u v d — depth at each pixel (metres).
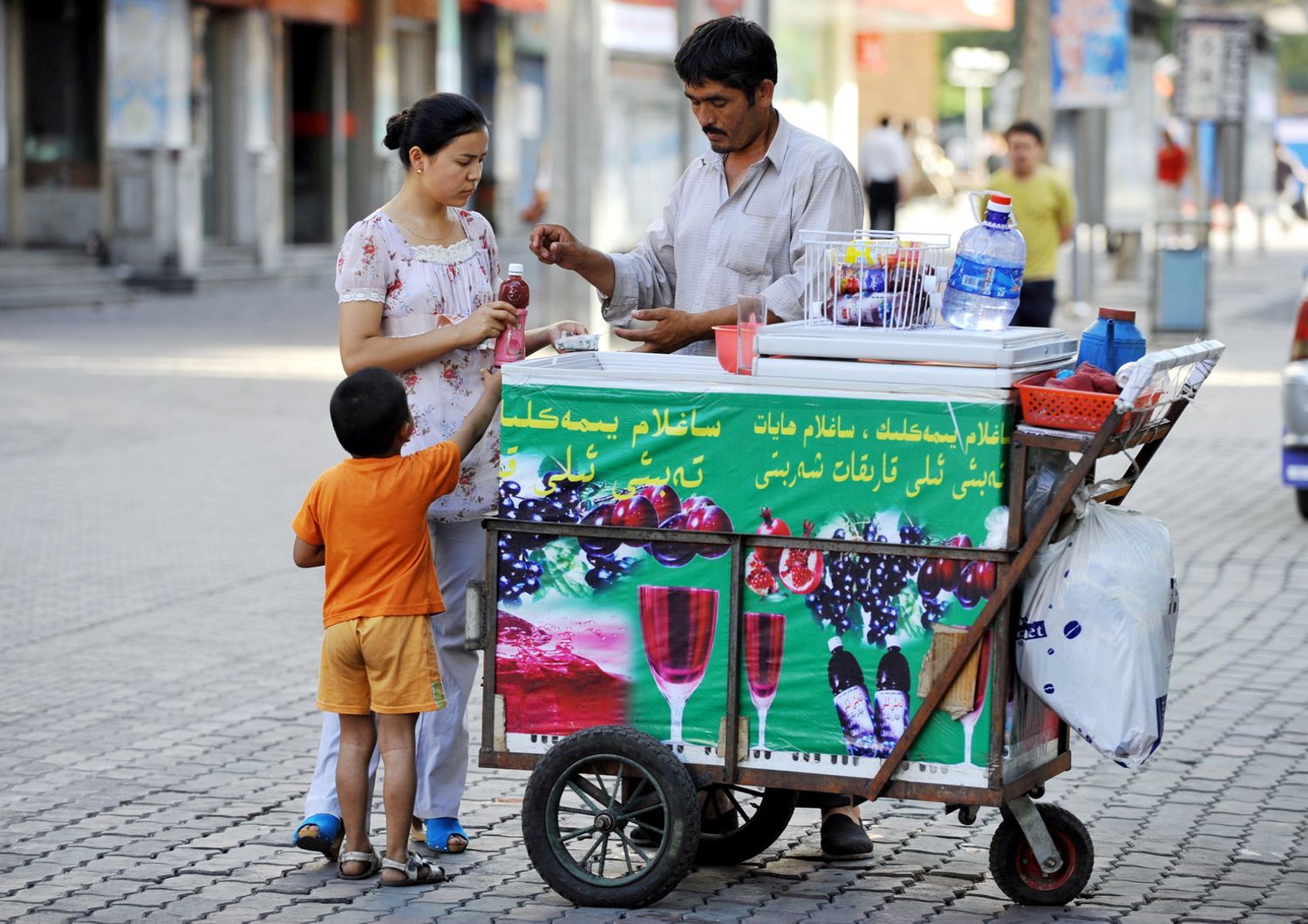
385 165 30.61
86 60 25.91
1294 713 6.79
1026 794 4.79
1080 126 22.92
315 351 19.39
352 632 4.90
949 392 4.42
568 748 4.73
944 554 4.46
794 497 4.57
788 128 5.34
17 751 6.34
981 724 4.48
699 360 5.00
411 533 4.92
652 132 25.95
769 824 5.16
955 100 75.31
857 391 4.50
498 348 5.11
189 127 26.05
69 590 8.96
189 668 7.53
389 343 5.15
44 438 13.45
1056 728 4.94
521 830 5.40
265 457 12.75
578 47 15.27
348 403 4.89
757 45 5.11
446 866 5.20
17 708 6.91
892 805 5.86
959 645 4.46
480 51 33.28
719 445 4.62
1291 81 88.62
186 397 15.62
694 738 4.73
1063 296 24.61
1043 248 13.69
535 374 4.75
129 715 6.82
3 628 8.21
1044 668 4.51
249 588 9.06
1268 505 11.04
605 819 4.79
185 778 6.03
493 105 33.41
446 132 5.13
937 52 67.75
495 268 5.50
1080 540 4.53
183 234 26.05
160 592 8.95
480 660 7.34
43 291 23.91
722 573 4.66
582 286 15.58
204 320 22.80
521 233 34.34
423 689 4.91
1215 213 38.81
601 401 4.70
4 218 25.12
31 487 11.59
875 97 56.41
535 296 19.66
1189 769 6.15
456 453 4.97
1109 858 5.25
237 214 28.12
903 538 4.49
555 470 4.75
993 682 4.46
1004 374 4.38
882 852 5.37
